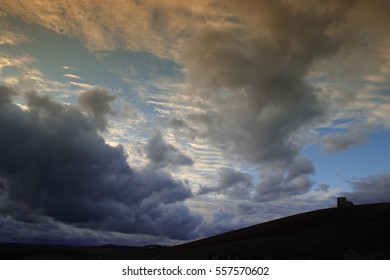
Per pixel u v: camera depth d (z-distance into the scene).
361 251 32.22
